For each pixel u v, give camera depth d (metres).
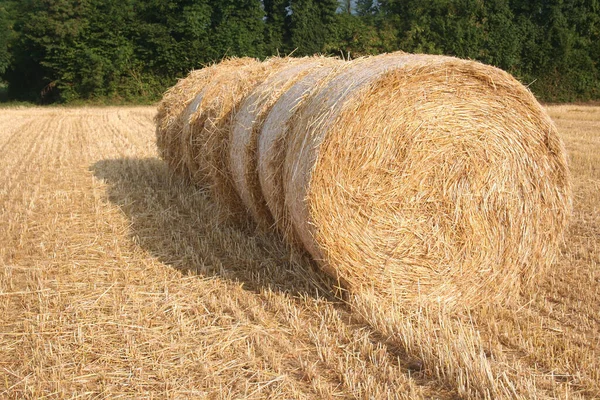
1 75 35.38
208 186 7.79
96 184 9.52
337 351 4.09
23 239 6.69
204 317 4.58
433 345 4.03
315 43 34.50
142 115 23.11
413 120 4.71
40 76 34.12
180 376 3.77
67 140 15.27
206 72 9.35
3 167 11.27
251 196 6.17
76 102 31.39
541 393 3.45
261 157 5.60
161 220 7.34
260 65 7.56
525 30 32.59
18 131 17.61
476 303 5.03
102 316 4.64
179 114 9.05
